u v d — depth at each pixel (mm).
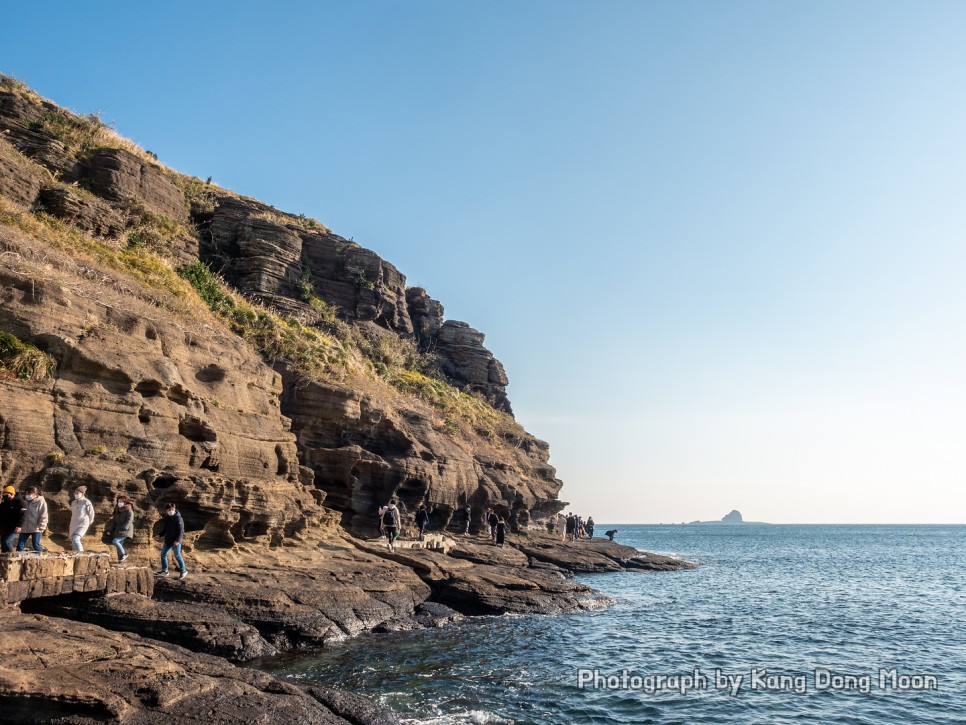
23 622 11336
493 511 45250
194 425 21625
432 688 15047
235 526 21047
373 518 31484
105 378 19328
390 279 55406
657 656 20188
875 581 46188
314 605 18781
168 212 38844
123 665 10453
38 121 34875
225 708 10211
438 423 44219
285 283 43875
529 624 23906
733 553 88062
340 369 34875
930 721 14922
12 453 16172
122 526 16484
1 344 17141
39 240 23672
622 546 57781
